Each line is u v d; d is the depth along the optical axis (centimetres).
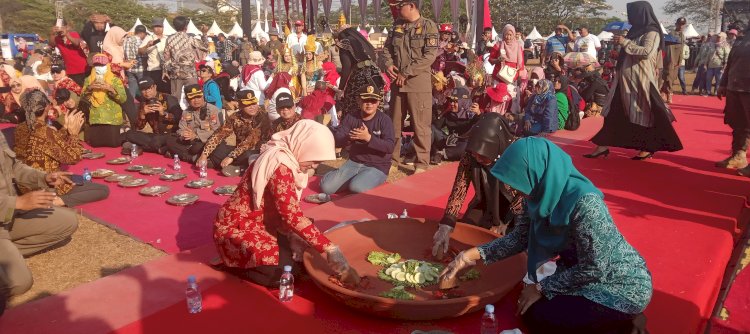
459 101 811
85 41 1098
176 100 845
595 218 261
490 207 415
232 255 368
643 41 657
